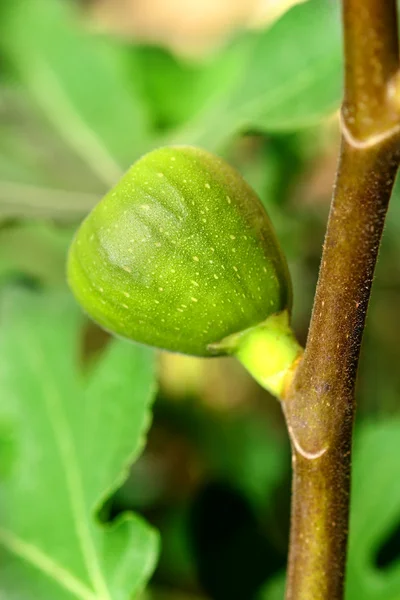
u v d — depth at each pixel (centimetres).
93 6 66
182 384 42
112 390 28
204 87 36
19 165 34
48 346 30
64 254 36
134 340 24
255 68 31
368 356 39
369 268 22
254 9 59
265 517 34
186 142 33
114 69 36
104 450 28
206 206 23
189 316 23
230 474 36
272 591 31
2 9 38
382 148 21
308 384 22
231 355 24
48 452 29
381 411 38
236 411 42
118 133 35
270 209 37
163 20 65
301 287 39
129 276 23
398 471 30
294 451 23
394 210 36
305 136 37
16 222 33
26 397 30
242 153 39
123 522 27
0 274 33
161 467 39
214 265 23
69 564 28
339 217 22
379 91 21
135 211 23
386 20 21
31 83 37
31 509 29
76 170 34
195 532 33
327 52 30
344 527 23
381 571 30
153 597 32
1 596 28
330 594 23
